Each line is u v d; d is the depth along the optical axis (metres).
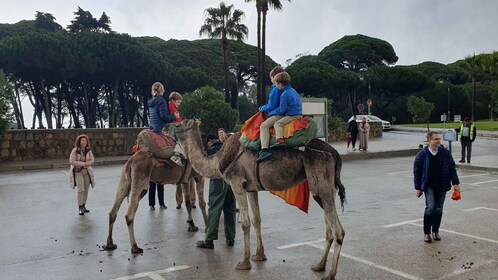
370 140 32.41
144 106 49.72
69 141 23.91
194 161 7.47
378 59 69.56
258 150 6.48
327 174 6.08
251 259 6.96
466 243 7.57
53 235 8.84
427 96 63.03
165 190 14.22
